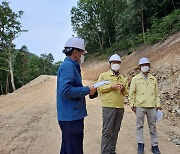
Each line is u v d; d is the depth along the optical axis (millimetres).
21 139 7180
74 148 3625
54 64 80938
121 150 6398
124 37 38969
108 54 41719
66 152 3656
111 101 5570
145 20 32906
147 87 6273
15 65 53781
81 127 3709
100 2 49969
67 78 3510
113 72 5770
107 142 5656
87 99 14641
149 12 32125
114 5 49312
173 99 11133
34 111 11219
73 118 3631
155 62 17250
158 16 31500
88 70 41062
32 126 8594
